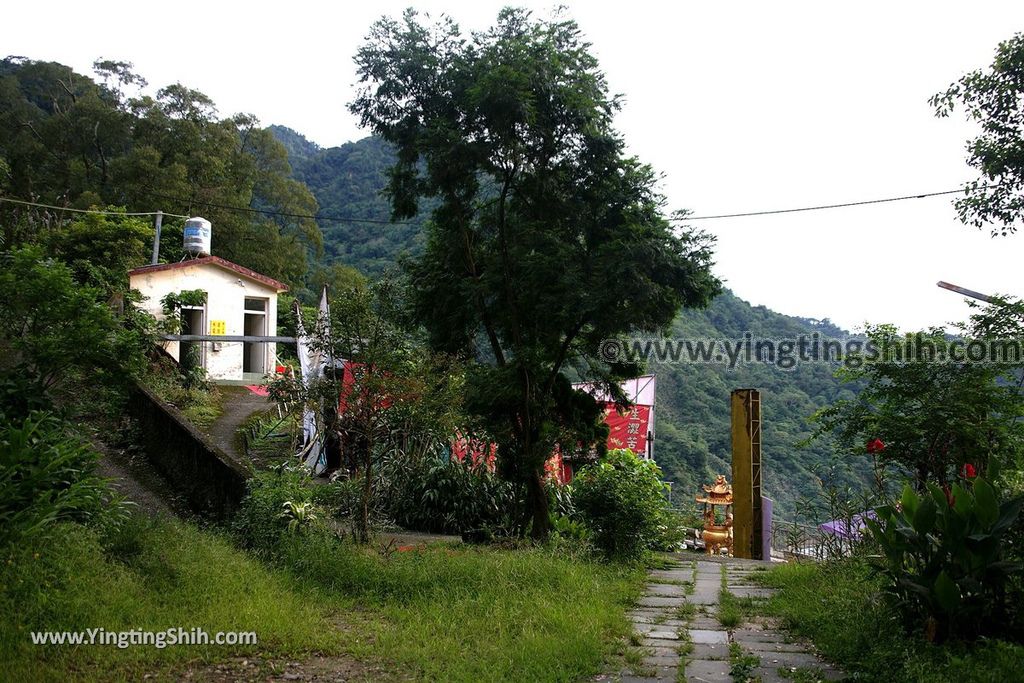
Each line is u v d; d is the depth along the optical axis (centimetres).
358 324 928
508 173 1053
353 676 517
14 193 2547
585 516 1102
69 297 882
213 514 952
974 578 519
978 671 455
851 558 822
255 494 857
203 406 1588
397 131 1059
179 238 2775
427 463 1259
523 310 1101
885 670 507
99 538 663
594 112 1025
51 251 2075
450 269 1167
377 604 701
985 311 1005
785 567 986
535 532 1081
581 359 1202
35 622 519
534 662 543
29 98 3350
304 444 1370
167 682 482
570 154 1072
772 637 654
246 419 1582
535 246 1067
